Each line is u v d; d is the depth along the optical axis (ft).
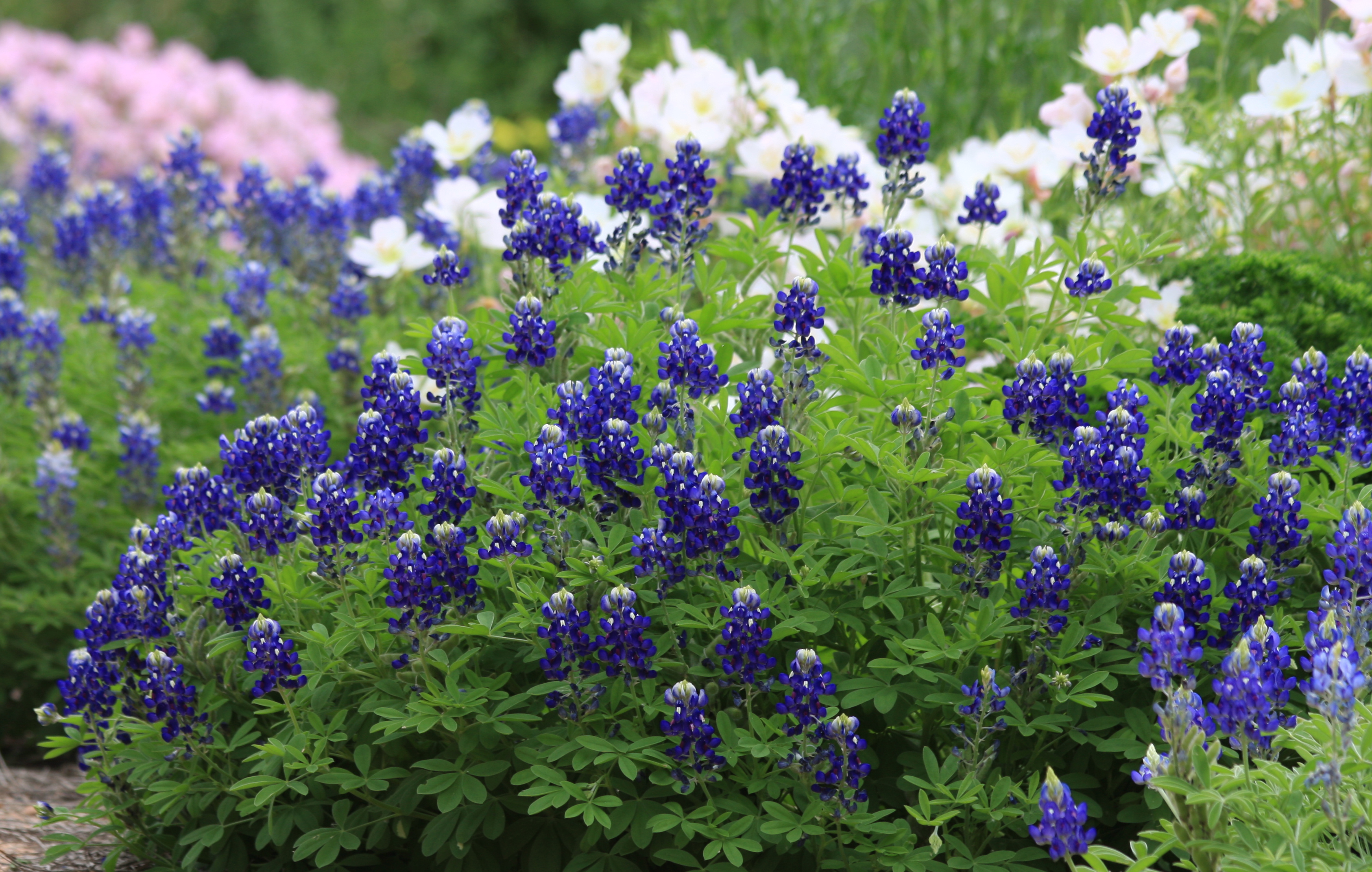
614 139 17.37
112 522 13.53
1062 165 13.93
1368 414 8.24
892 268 8.56
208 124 31.22
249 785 7.70
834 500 8.64
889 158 10.03
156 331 15.60
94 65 30.73
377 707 8.01
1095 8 17.94
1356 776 6.79
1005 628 7.78
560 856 8.26
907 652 7.97
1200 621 7.55
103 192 16.31
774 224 10.80
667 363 8.07
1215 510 8.91
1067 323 10.02
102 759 8.99
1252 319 11.03
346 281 13.69
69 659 8.86
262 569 8.70
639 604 8.41
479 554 7.72
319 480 7.86
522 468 8.99
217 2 43.70
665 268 10.61
